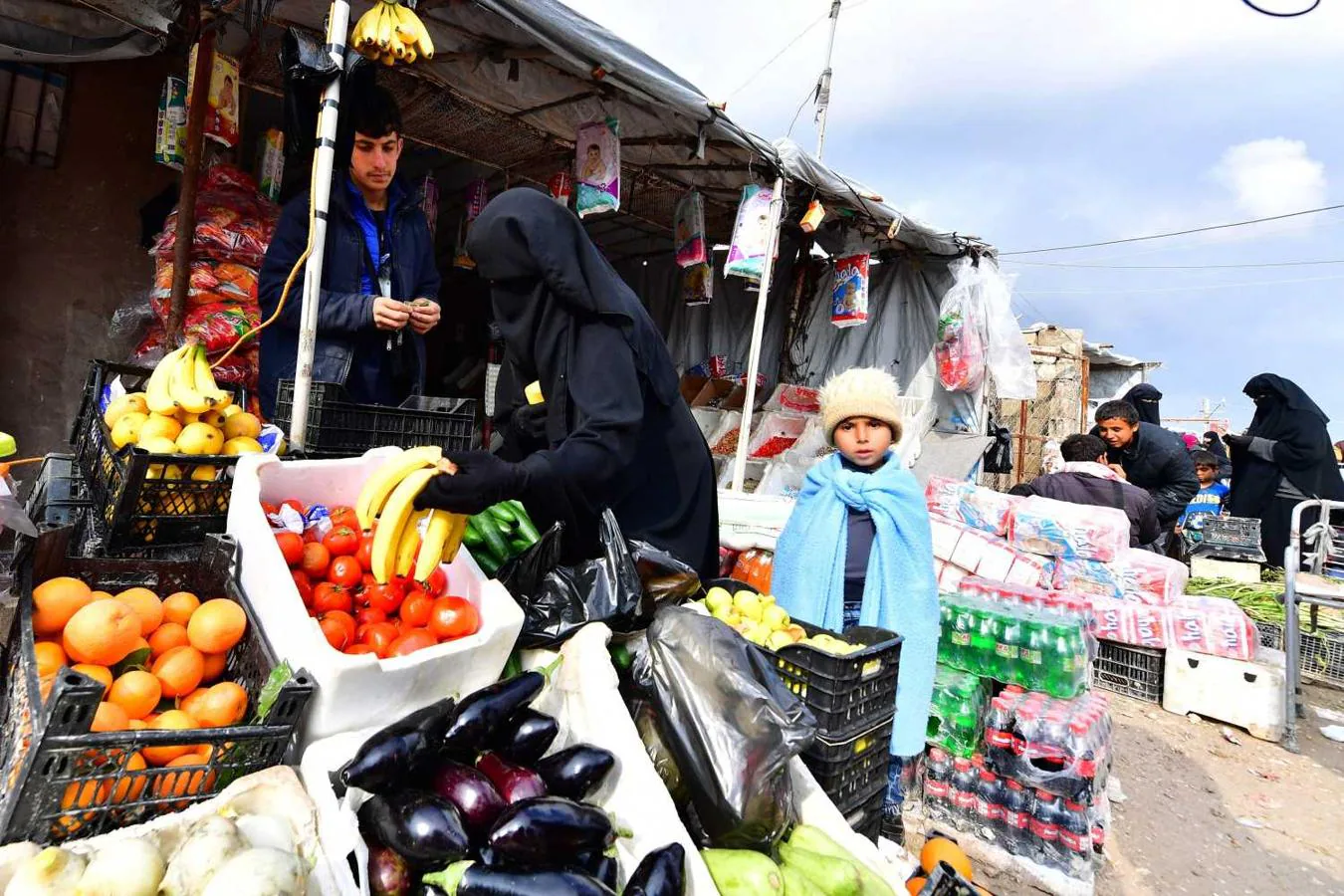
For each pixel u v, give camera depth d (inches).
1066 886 113.2
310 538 69.7
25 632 50.3
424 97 192.7
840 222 272.1
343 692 51.5
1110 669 205.3
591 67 159.6
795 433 262.4
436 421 101.2
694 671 60.9
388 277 124.0
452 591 68.1
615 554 70.1
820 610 112.9
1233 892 119.4
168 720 51.3
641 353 75.3
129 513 64.7
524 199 73.9
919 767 135.3
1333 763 171.2
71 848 39.8
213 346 144.6
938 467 263.9
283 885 39.5
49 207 184.5
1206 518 368.8
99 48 172.9
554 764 55.1
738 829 57.1
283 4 161.0
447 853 45.1
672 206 281.7
